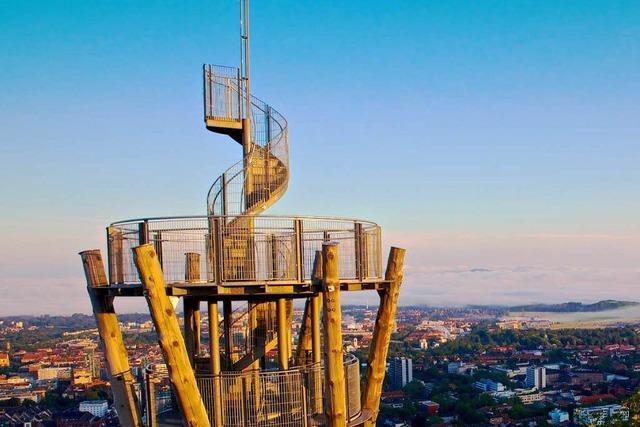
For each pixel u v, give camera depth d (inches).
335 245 507.5
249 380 545.3
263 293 507.5
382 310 599.5
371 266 574.6
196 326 611.5
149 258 476.4
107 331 565.9
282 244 524.7
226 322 653.9
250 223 518.9
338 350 507.8
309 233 536.1
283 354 584.7
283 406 540.4
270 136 746.8
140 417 575.5
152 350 5905.5
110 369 565.9
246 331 698.2
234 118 757.3
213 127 749.3
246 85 765.3
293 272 523.5
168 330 481.1
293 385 544.7
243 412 531.2
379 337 601.9
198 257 525.0
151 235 512.7
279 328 584.4
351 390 578.2
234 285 500.1
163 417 588.4
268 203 705.6
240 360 663.8
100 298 565.0
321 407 554.9
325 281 506.6
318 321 630.5
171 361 480.7
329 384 506.0
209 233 508.4
